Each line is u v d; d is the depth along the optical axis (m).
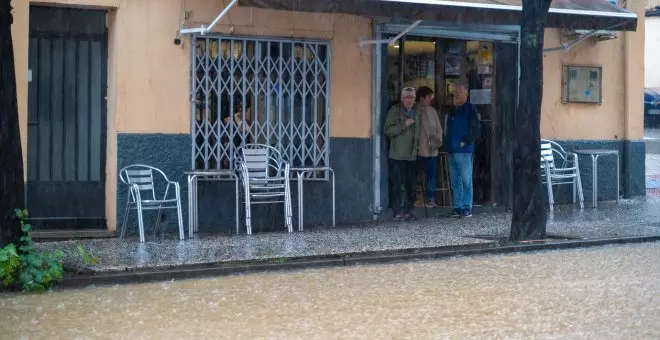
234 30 13.98
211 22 13.85
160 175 13.66
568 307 8.70
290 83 14.50
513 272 10.82
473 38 16.11
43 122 13.48
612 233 13.77
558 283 10.02
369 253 11.96
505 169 16.70
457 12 13.61
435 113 15.59
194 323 8.09
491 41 16.50
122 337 7.56
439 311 8.55
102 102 13.74
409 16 13.32
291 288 9.86
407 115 15.12
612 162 17.83
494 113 16.70
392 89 15.72
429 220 15.41
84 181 13.70
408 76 15.88
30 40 13.38
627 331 7.69
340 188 14.95
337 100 14.86
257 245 12.52
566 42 17.08
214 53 14.01
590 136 17.59
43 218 13.48
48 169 13.51
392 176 15.32
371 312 8.52
